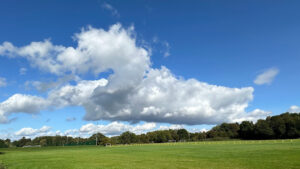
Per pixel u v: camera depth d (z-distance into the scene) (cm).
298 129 15775
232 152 5019
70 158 4697
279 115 18062
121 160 3997
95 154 5922
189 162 3425
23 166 3362
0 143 15825
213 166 2916
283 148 5475
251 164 2939
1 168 3123
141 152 6284
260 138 18175
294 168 2520
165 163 3378
